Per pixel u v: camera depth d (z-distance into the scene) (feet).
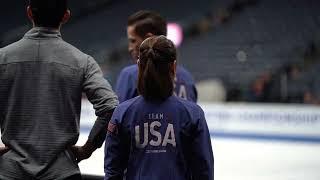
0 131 17.38
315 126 54.03
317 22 98.78
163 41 15.31
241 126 58.39
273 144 54.03
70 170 15.60
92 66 16.06
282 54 93.04
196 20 110.42
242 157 44.83
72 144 15.99
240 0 109.19
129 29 21.49
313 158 44.37
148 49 15.24
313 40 92.84
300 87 78.07
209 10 112.68
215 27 106.93
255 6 107.24
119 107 15.79
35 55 15.74
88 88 15.71
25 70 15.67
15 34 101.55
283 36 98.12
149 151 15.43
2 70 15.67
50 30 16.07
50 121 15.44
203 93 74.54
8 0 123.44
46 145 15.34
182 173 15.57
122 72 21.30
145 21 21.07
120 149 15.79
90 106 62.23
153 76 15.17
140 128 15.52
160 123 15.47
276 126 56.34
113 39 112.06
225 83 84.69
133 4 123.03
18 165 15.31
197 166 15.44
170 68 15.43
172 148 15.42
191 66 100.12
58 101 15.57
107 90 15.75
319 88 77.00
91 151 16.15
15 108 15.58
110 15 121.29
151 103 15.61
